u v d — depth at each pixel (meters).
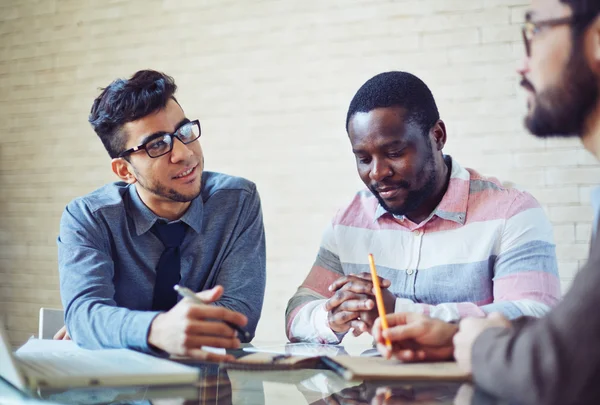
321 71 3.14
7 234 3.68
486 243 1.42
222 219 1.58
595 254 0.69
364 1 3.08
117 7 3.49
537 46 0.87
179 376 0.86
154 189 1.45
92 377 0.83
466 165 2.92
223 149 3.29
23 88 3.68
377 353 1.05
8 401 0.81
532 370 0.67
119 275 1.53
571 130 0.89
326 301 1.40
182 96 3.36
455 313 1.21
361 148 1.37
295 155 3.17
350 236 1.56
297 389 0.87
